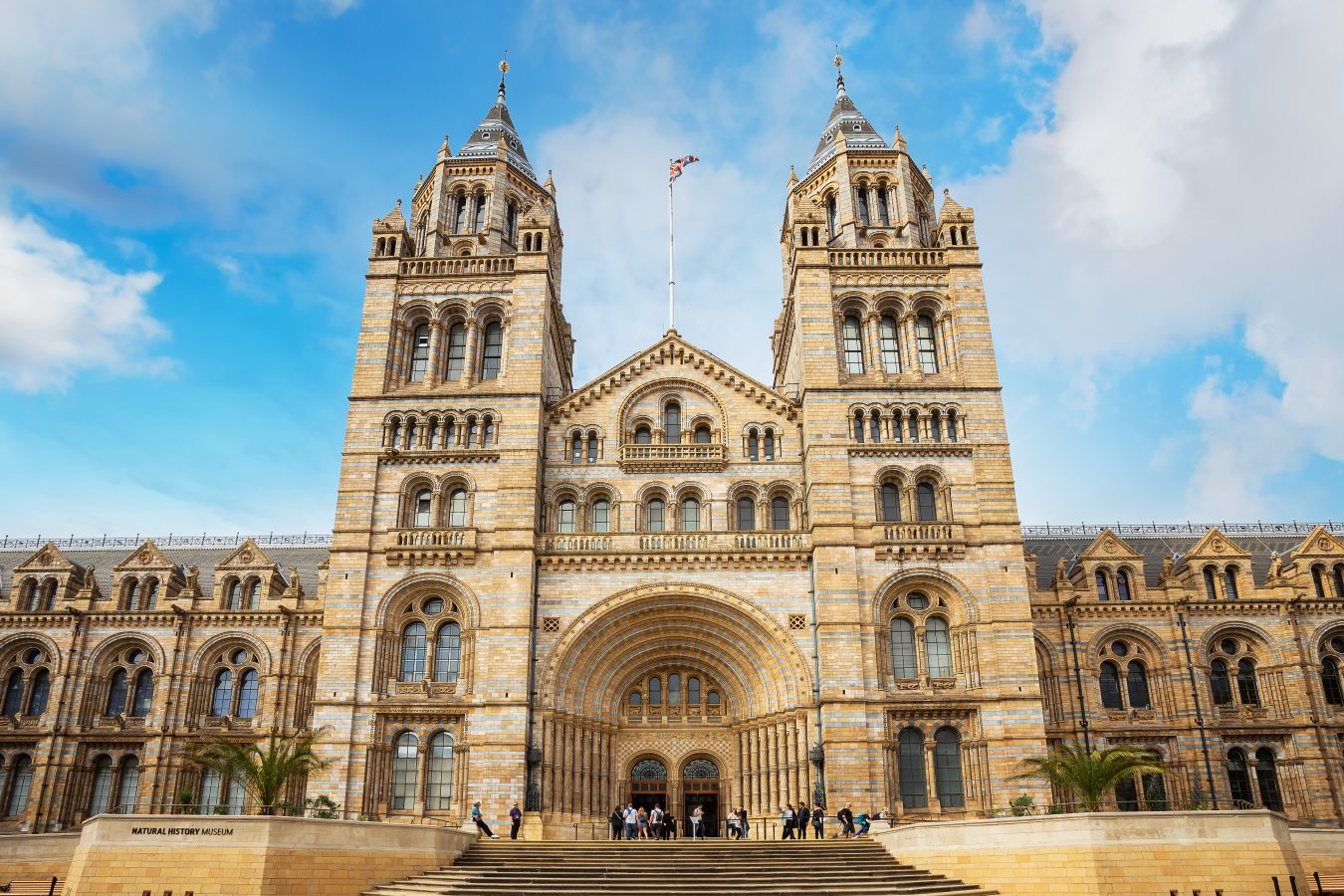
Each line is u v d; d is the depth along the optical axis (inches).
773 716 2130.9
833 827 1940.2
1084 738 2422.5
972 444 2258.9
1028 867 1450.5
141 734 2493.8
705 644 2242.9
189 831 1401.3
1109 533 2642.7
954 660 2113.7
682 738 2240.4
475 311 2452.0
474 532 2188.7
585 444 2372.0
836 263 2463.1
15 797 2468.0
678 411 2429.9
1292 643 2527.1
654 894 1433.3
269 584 2640.3
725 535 2225.6
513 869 1562.5
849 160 2667.3
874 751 2001.7
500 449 2263.8
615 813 2027.6
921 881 1493.6
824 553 2145.7
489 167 2689.5
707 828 2196.1
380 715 2059.5
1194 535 2992.1
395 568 2174.0
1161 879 1400.1
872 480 2233.0
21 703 2546.8
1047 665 2498.8
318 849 1441.9
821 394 2294.5
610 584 2181.3
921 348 2428.6
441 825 1619.1
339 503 2222.0
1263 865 1408.7
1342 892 1531.7
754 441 2384.4
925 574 2146.9
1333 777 2417.6
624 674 2249.0
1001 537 2167.8
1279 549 2893.7
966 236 2481.5
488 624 2110.0
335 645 2098.9
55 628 2593.5
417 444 2301.9
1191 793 2301.9
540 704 2076.8
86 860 1384.1
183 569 2869.1
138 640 2596.0
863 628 2100.1
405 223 2559.1
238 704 2561.5
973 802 1990.7
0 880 1572.3
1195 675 2492.6
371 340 2390.5
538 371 2345.0
